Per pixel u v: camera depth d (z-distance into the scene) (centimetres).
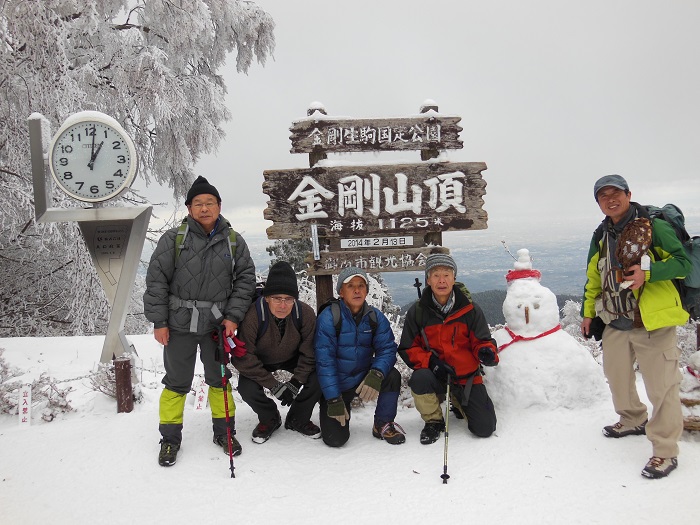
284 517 260
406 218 443
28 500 283
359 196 441
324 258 443
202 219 318
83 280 964
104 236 519
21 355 569
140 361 488
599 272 319
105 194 516
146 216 521
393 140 443
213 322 321
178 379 325
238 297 326
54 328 1138
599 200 301
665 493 267
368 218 442
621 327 310
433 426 343
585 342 582
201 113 1211
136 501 279
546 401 354
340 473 303
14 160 943
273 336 336
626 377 314
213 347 329
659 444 284
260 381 334
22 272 1092
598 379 368
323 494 281
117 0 1190
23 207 905
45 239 955
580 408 359
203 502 276
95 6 1090
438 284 334
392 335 351
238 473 305
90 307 972
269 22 1323
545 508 261
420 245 449
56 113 941
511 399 358
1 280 1085
